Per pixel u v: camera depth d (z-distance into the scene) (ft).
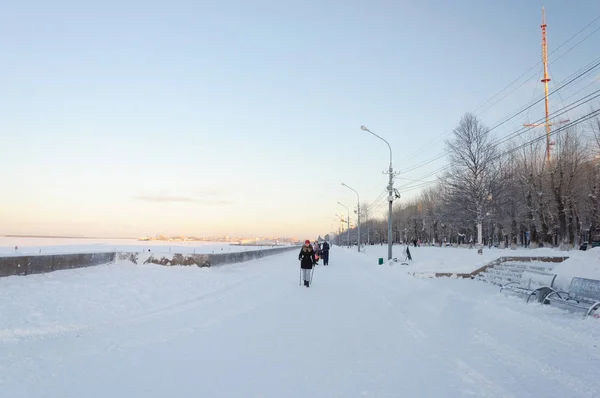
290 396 15.55
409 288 51.08
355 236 477.77
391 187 103.50
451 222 152.76
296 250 281.74
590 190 134.51
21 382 16.25
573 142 136.26
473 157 119.14
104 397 15.06
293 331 26.61
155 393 15.57
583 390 16.10
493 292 44.98
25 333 23.50
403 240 338.54
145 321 28.43
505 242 190.49
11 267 38.78
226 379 17.31
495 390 16.25
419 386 16.74
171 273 55.36
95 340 23.07
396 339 24.68
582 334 23.86
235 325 28.07
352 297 43.34
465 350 22.09
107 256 58.18
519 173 149.59
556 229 152.15
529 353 21.13
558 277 36.55
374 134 104.53
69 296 33.37
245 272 70.95
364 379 17.57
